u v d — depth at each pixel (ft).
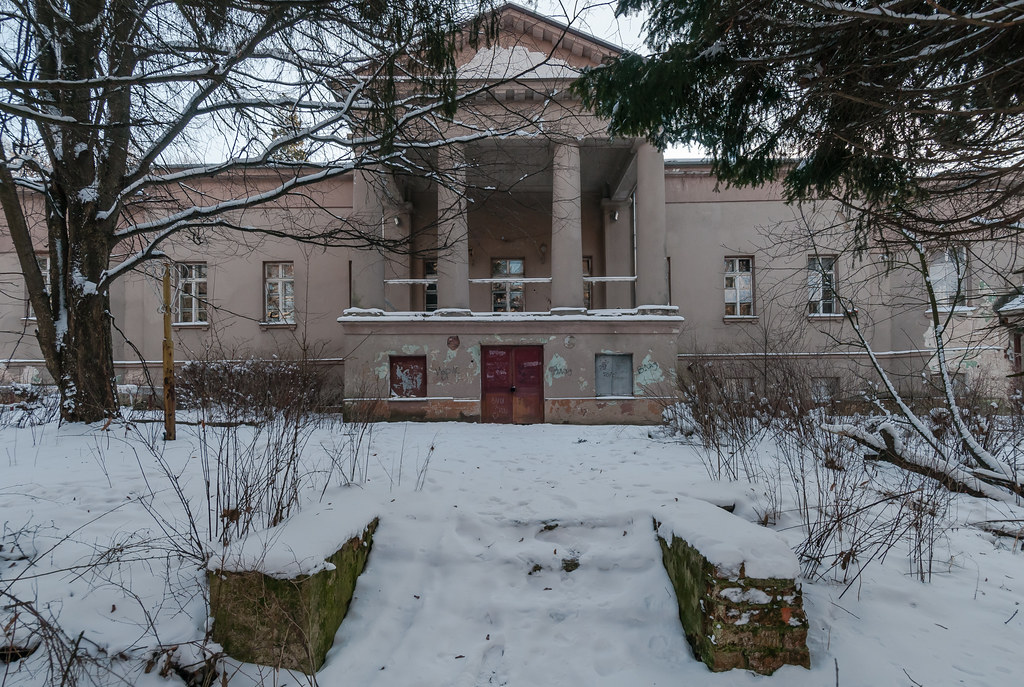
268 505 14.46
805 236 28.45
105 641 10.30
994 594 12.72
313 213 36.91
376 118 19.69
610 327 44.98
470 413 44.65
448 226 44.09
